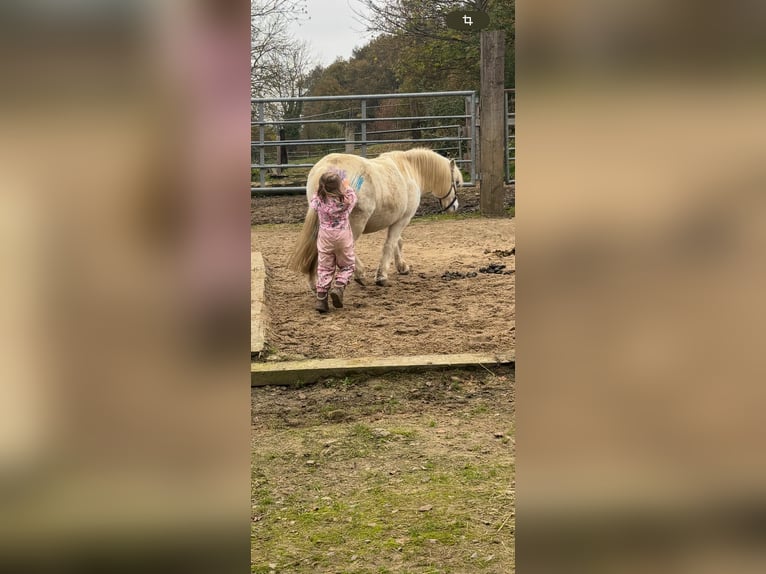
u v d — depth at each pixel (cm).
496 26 1065
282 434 317
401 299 539
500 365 390
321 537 223
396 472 274
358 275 563
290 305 522
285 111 1131
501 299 529
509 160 995
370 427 322
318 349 425
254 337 422
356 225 524
